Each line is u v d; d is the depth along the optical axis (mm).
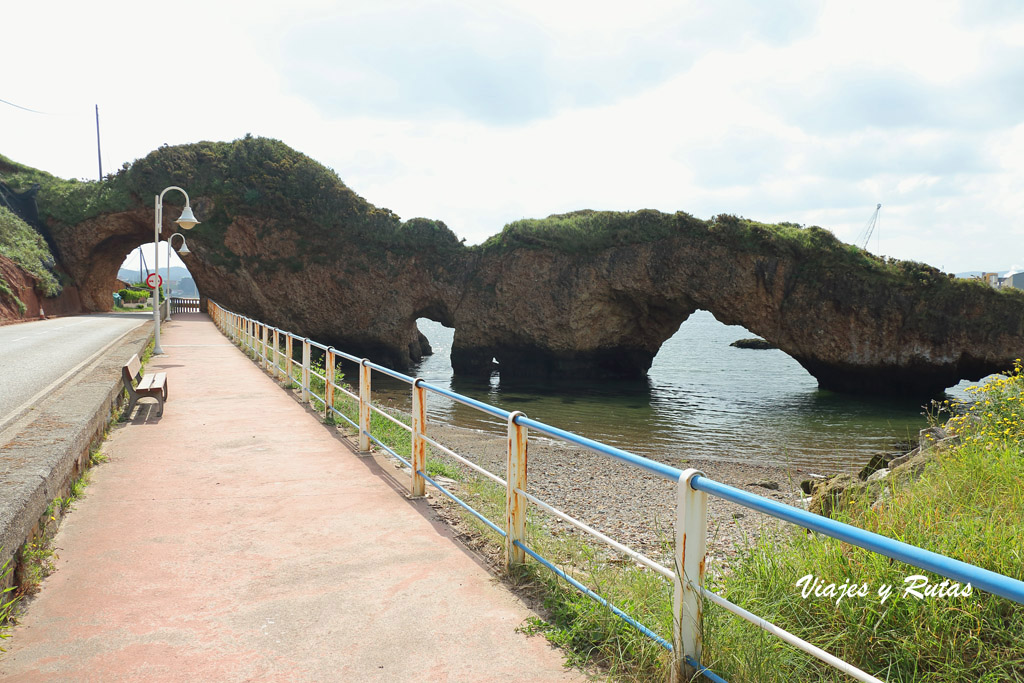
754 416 28297
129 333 21562
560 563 4219
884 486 6305
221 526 5051
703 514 2633
